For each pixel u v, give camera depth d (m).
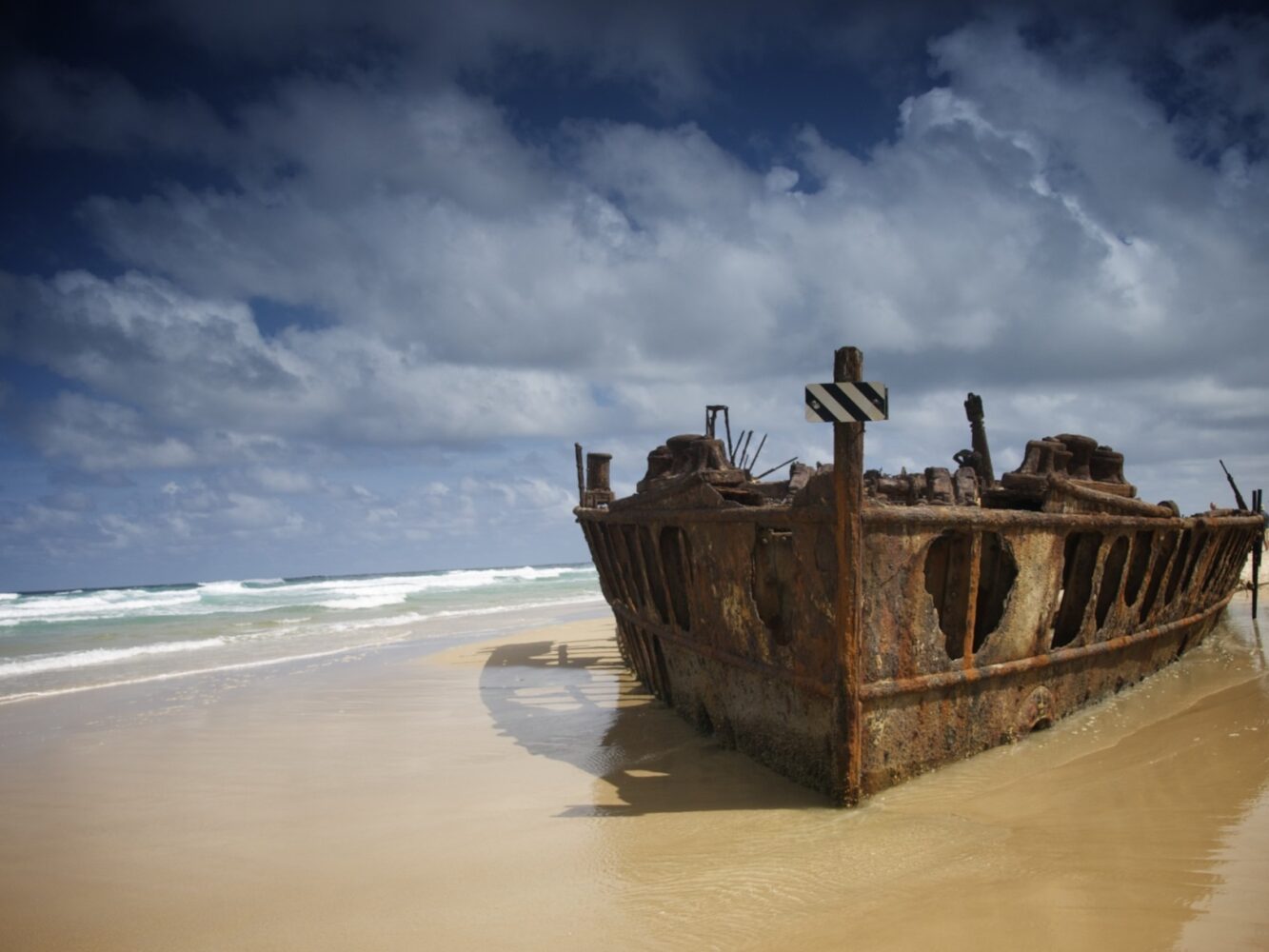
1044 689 7.75
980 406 12.25
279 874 5.62
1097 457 9.33
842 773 5.93
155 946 4.63
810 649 6.25
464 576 72.44
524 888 5.07
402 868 5.57
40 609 32.47
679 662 9.23
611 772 7.60
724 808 6.22
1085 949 3.70
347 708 11.51
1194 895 4.17
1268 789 5.77
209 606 33.75
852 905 4.41
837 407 5.80
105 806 7.38
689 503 7.99
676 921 4.43
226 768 8.55
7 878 5.70
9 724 11.15
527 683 13.08
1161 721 7.95
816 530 6.08
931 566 7.17
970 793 6.14
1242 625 15.55
